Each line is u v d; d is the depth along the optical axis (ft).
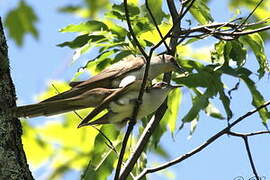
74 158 41.75
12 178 27.04
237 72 37.24
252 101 37.81
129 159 33.22
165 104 35.04
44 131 41.47
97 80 31.71
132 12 36.83
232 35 35.47
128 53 36.55
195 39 38.11
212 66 37.60
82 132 41.52
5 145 27.43
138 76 32.35
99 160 36.91
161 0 36.63
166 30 37.22
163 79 36.14
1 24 29.43
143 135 34.06
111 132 37.01
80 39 37.06
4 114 27.91
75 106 31.37
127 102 31.73
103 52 37.11
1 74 28.45
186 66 38.37
